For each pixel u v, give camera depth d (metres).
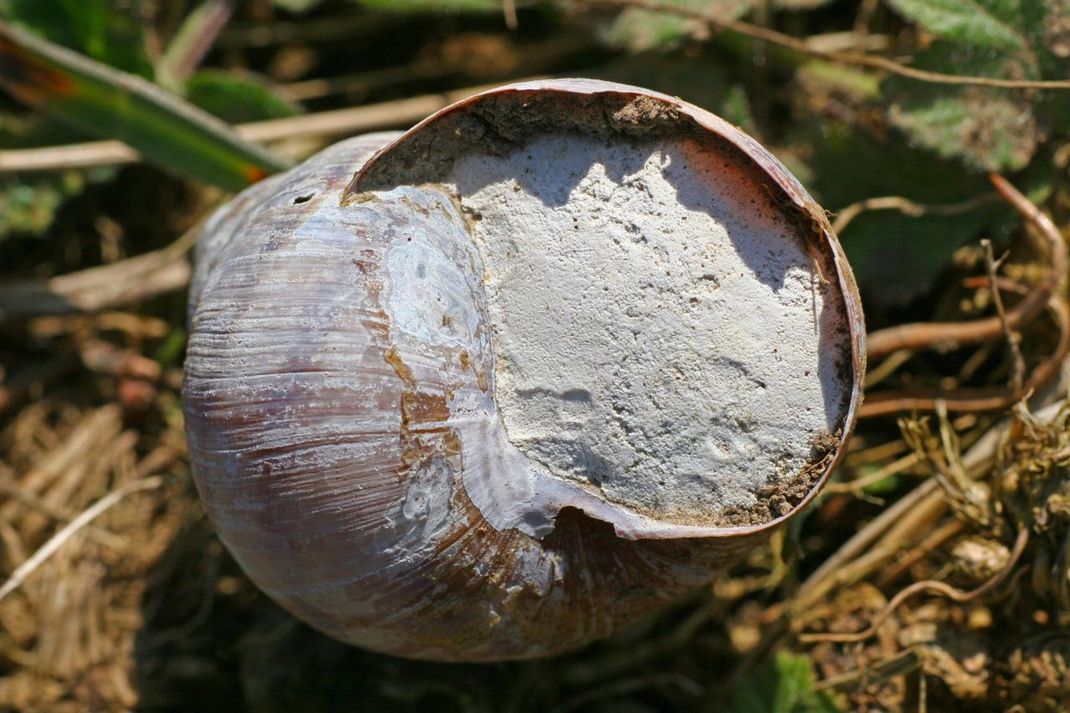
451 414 0.13
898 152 0.16
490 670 0.16
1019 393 0.16
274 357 0.13
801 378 0.14
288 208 0.14
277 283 0.13
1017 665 0.15
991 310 0.16
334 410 0.13
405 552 0.13
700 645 0.16
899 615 0.16
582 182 0.14
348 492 0.13
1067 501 0.15
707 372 0.14
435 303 0.13
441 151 0.14
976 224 0.16
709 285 0.14
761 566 0.16
